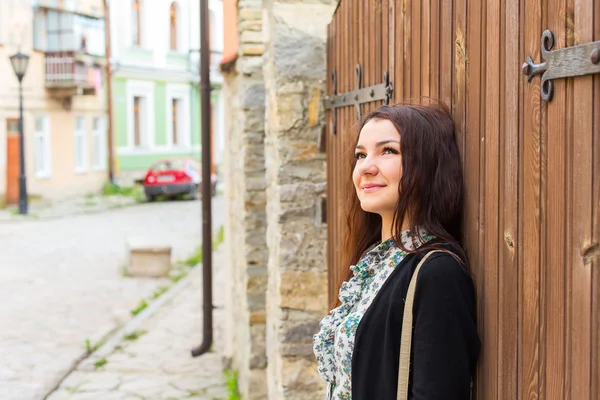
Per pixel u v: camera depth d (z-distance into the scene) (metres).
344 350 1.78
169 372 6.56
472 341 1.64
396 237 1.76
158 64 29.03
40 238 15.34
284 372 4.02
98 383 6.27
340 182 3.29
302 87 3.94
